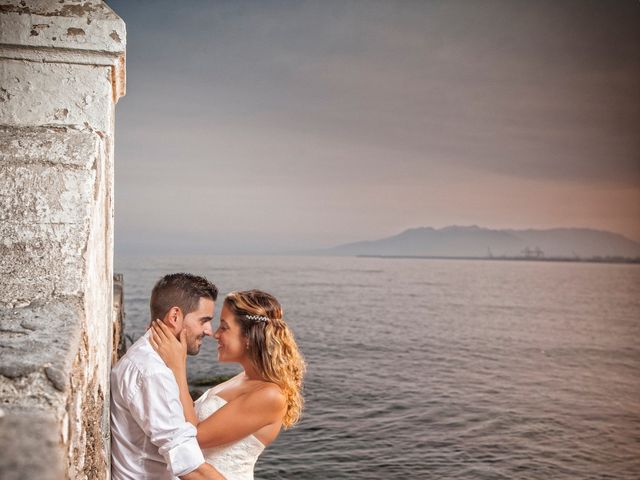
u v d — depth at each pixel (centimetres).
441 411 1416
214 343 2338
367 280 7806
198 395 1420
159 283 205
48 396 101
